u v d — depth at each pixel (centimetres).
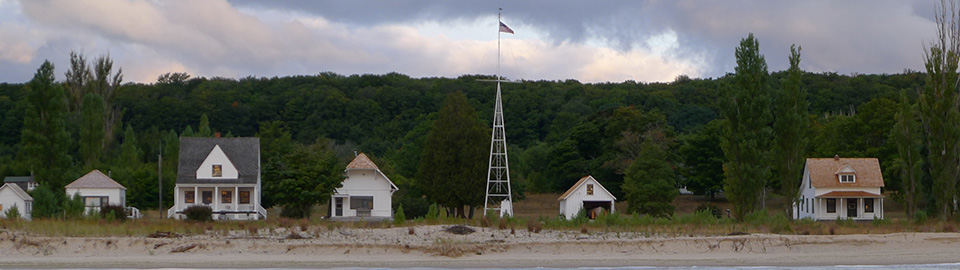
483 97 15850
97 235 4034
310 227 4625
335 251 3844
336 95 15362
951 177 6097
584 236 4475
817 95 14550
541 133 14562
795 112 6303
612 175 9688
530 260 3747
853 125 8738
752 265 3703
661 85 19150
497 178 7238
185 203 6975
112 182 7012
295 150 7231
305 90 16300
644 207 7788
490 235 4422
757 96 6322
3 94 14612
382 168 9388
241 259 3638
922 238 4331
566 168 10025
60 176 8106
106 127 11356
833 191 7544
